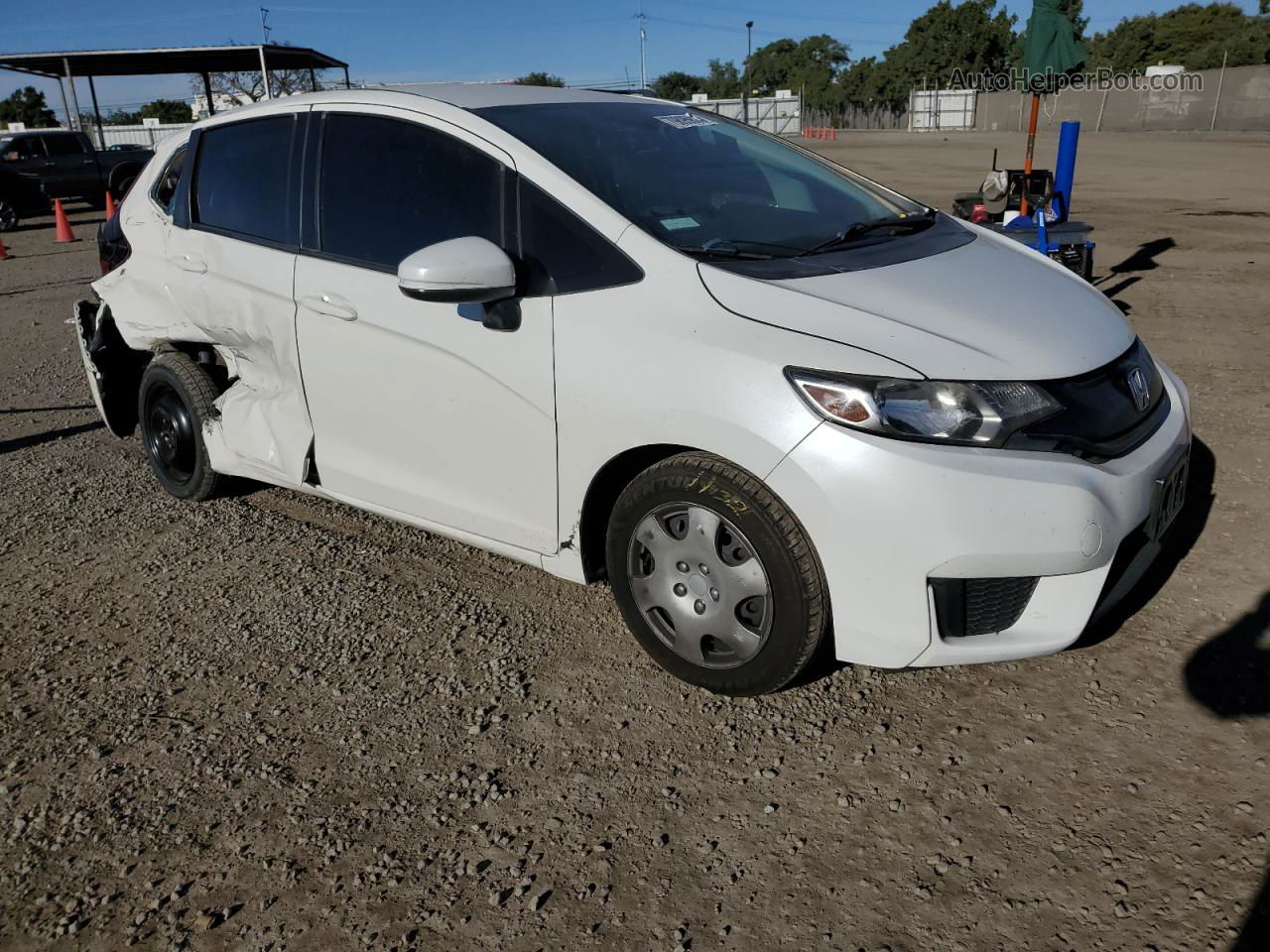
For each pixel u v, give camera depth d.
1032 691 2.94
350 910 2.29
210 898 2.35
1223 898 2.17
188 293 4.16
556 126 3.41
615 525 3.00
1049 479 2.50
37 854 2.52
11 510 4.82
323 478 3.86
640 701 3.01
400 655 3.34
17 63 24.38
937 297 2.86
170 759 2.86
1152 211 13.21
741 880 2.32
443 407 3.32
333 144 3.68
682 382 2.72
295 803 2.65
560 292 2.99
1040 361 2.64
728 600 2.80
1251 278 8.57
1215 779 2.53
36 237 17.75
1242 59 56.53
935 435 2.49
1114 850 2.33
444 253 2.86
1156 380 3.12
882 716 2.87
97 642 3.54
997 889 2.24
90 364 5.04
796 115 54.34
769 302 2.73
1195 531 3.85
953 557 2.48
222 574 4.01
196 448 4.55
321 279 3.61
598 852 2.43
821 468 2.53
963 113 48.16
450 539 4.24
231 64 25.20
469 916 2.26
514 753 2.81
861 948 2.11
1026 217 7.41
